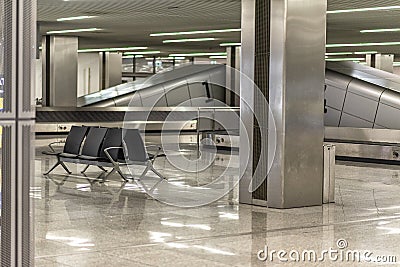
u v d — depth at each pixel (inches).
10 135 219.5
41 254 335.3
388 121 893.8
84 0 701.3
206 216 449.4
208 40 1195.9
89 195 532.4
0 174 219.6
